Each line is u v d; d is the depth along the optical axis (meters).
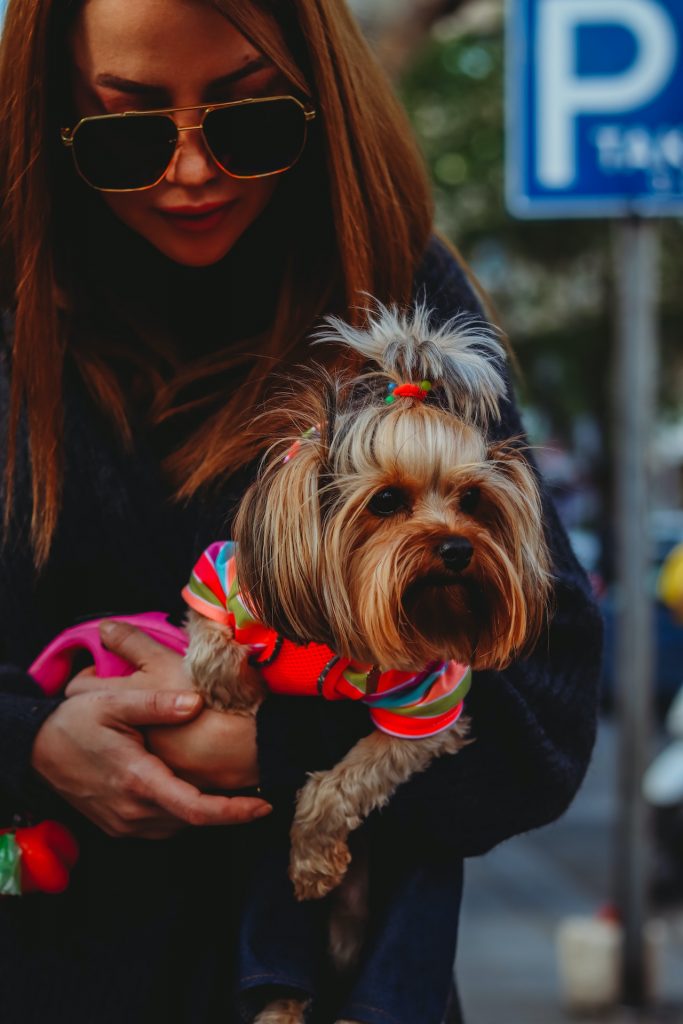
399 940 1.75
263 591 1.62
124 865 1.86
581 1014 5.00
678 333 21.75
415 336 1.71
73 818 1.89
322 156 1.90
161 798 1.71
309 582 1.59
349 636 1.62
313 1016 1.78
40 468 1.86
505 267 21.92
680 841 6.52
